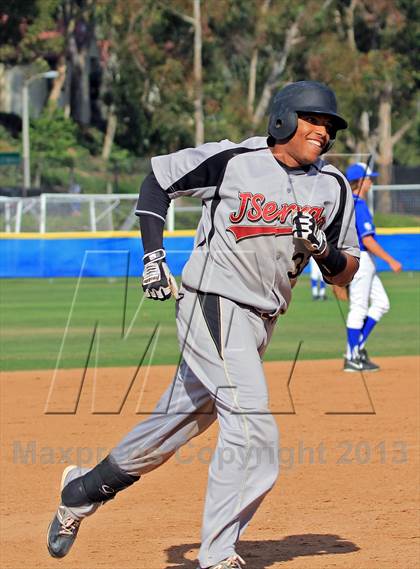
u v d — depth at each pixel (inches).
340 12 4825.3
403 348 1331.2
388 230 2534.5
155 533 549.6
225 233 450.6
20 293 2134.6
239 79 4945.9
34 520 576.1
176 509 598.2
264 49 4616.1
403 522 563.2
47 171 4045.3
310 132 445.1
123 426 824.3
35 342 1390.3
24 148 4163.4
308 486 644.7
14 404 922.7
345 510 589.3
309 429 809.5
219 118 4751.5
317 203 455.2
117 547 525.7
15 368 1152.8
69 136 4785.9
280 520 572.1
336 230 470.3
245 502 438.6
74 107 5383.9
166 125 4623.5
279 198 448.8
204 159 449.7
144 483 661.9
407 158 6515.8
